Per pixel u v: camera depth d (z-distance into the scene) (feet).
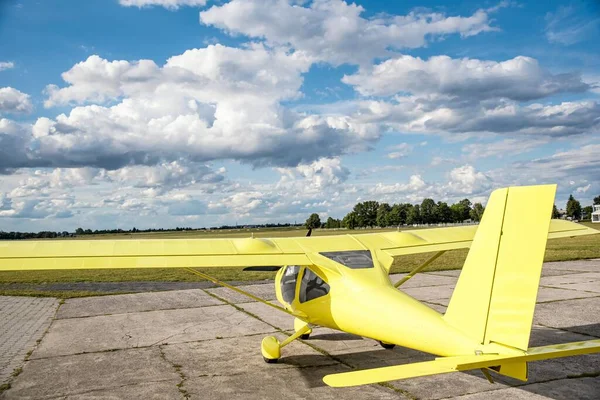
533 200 13.34
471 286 14.82
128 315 34.53
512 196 13.87
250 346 25.36
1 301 41.47
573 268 54.75
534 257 13.16
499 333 13.71
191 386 19.20
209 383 19.53
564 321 28.37
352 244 23.63
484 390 17.87
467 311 14.84
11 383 19.89
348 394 17.92
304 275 22.12
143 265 18.98
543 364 20.83
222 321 31.86
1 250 18.33
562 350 12.68
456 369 12.27
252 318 32.63
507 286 13.70
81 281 56.39
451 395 17.44
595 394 17.17
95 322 32.24
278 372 20.88
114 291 46.98
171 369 21.57
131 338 27.58
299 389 18.62
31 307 38.50
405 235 25.77
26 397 18.25
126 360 23.13
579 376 19.16
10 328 30.71
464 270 15.17
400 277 52.01
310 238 24.20
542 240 13.03
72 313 35.65
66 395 18.40
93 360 23.21
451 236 26.68
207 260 20.22
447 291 41.39
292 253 21.72
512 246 13.71
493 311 13.98
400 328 16.94
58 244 19.44
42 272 73.26
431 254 84.07
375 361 22.18
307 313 21.65
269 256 21.15
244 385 19.21
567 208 417.08
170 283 53.16
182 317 33.45
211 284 51.08
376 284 19.30
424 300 37.09
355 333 19.39
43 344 26.48
